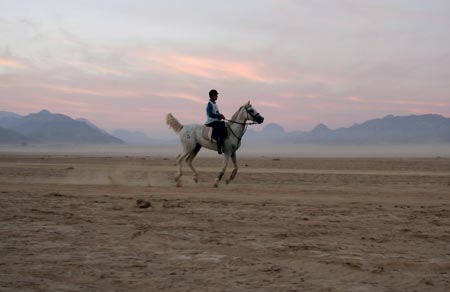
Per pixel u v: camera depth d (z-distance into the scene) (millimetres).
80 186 17891
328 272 7004
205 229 9891
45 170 28656
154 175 25375
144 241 8852
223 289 6211
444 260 7684
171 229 9867
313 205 13094
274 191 16734
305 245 8570
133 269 7109
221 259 7656
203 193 15844
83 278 6688
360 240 9031
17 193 15297
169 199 14133
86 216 11258
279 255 7918
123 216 11281
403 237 9281
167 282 6500
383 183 21047
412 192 16703
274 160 53469
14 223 10398
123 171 28969
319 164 42219
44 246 8445
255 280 6609
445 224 10539
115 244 8617
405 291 6199
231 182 21297
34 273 6914
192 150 18703
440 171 31422
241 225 10320
